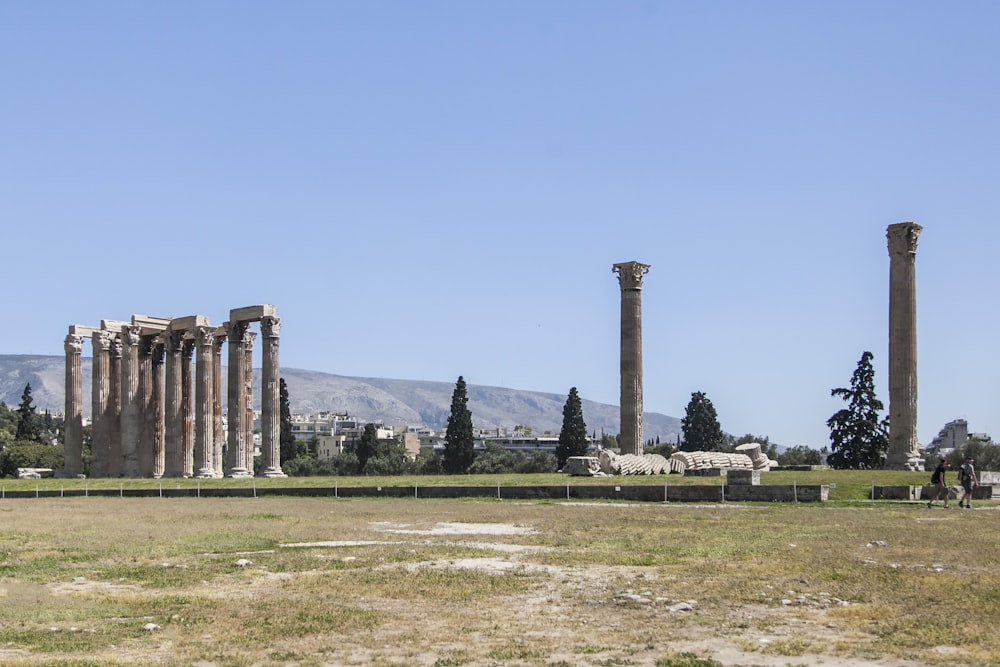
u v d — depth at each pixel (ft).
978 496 171.22
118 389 346.54
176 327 330.34
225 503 194.08
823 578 82.33
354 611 71.67
